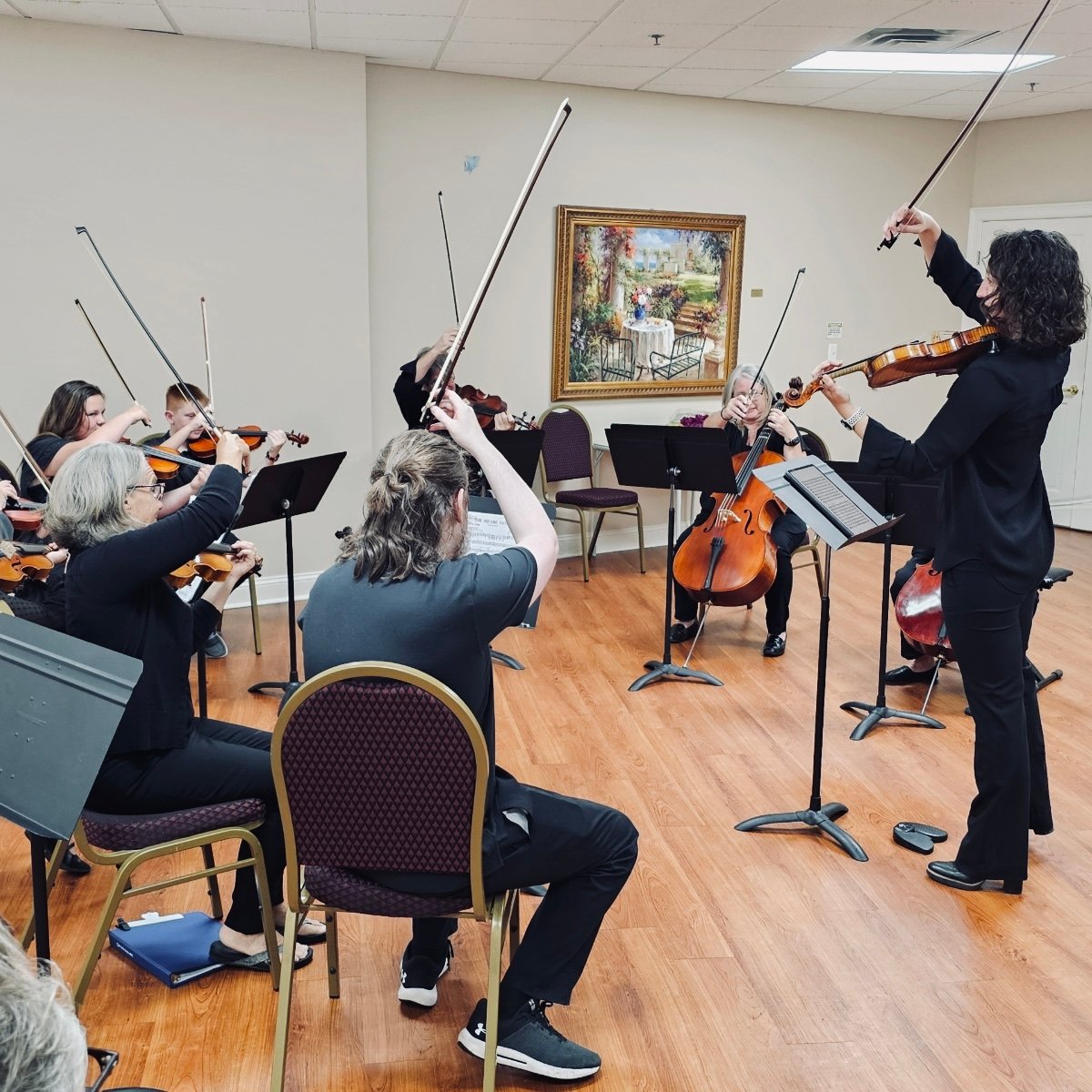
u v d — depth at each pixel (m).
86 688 1.59
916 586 3.82
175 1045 2.05
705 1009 2.17
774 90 5.81
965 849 2.63
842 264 6.62
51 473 3.57
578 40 4.72
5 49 4.30
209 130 4.68
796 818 2.92
